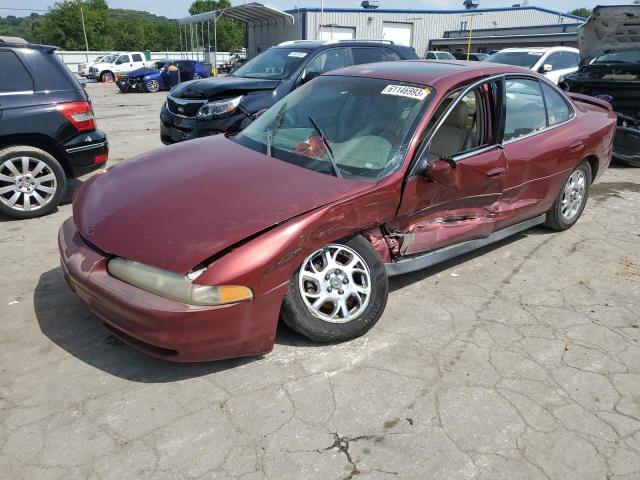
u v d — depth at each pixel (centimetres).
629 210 565
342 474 218
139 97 1972
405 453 229
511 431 244
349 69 415
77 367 282
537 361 296
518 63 1188
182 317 244
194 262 247
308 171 315
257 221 266
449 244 367
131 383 270
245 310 257
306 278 286
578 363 296
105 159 566
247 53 2912
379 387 271
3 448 227
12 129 493
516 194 401
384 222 311
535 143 406
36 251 433
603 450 235
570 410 259
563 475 221
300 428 242
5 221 512
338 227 283
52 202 526
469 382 277
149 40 8575
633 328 333
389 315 340
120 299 252
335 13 3359
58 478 213
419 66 391
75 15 7250
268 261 256
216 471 218
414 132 325
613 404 264
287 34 2322
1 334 310
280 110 395
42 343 302
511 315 345
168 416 247
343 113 359
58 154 530
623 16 772
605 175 721
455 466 224
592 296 373
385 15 3509
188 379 273
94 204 306
